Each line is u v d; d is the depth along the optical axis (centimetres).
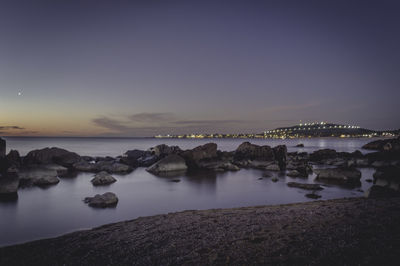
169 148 4647
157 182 2561
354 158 4384
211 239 884
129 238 957
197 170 3488
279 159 4166
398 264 612
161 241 901
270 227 977
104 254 818
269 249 757
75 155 3753
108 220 1401
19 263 799
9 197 1905
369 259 646
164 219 1238
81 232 1085
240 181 2620
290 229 931
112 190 2180
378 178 1914
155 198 1903
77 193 2047
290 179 2725
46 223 1353
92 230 1118
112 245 893
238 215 1227
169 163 3425
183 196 1970
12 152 3278
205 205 1717
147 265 718
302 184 2273
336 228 903
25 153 5834
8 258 838
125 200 1839
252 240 843
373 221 955
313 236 837
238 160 4441
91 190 2159
